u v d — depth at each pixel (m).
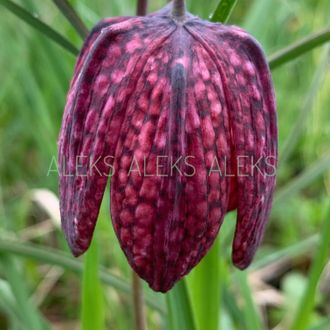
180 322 0.17
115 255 0.25
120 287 0.20
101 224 0.24
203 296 0.18
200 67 0.13
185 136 0.13
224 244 0.22
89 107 0.14
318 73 0.21
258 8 0.24
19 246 0.19
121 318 0.24
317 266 0.18
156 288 0.13
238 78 0.14
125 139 0.13
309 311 0.19
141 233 0.13
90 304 0.18
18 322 0.21
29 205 0.31
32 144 0.33
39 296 0.27
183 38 0.14
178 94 0.13
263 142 0.14
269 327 0.27
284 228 0.30
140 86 0.13
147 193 0.13
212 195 0.13
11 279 0.20
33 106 0.28
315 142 0.32
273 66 0.16
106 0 0.29
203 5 0.26
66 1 0.16
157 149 0.13
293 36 0.35
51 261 0.19
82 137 0.14
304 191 0.32
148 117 0.13
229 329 0.22
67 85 0.24
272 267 0.29
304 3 0.35
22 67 0.28
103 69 0.14
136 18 0.14
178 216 0.13
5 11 0.31
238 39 0.14
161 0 0.32
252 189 0.14
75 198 0.14
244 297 0.20
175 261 0.13
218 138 0.13
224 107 0.13
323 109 0.32
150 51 0.13
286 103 0.32
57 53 0.23
